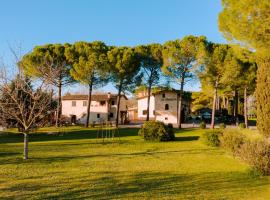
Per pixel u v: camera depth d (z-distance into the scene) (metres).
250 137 21.08
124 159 20.52
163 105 65.88
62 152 23.80
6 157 20.81
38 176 14.80
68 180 13.97
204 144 28.34
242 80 43.44
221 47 41.78
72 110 73.12
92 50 48.88
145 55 51.22
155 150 25.42
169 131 31.94
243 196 11.73
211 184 13.56
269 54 16.28
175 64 44.84
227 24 17.27
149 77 53.41
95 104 72.25
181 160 20.23
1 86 20.05
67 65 48.97
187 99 73.50
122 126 55.62
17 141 33.09
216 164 18.67
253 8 15.26
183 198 11.29
